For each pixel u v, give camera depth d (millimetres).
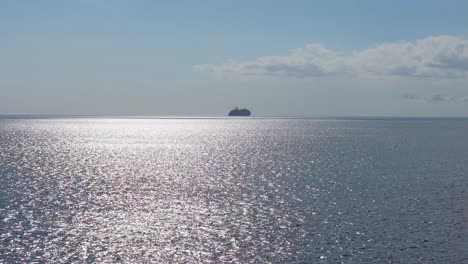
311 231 44281
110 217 49125
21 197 59094
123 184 71312
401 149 137750
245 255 37500
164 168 92812
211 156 118500
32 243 39656
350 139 186625
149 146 154000
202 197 60625
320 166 95500
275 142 170250
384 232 44000
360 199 59500
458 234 43344
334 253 38062
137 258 36531
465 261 36281
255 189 66938
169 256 37094
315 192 64562
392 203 57000
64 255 36906
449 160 106625
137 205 55281
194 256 37156
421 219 48938
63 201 57031
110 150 137500
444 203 57000
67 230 43781
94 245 39438
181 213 51250
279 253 38000
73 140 181000
